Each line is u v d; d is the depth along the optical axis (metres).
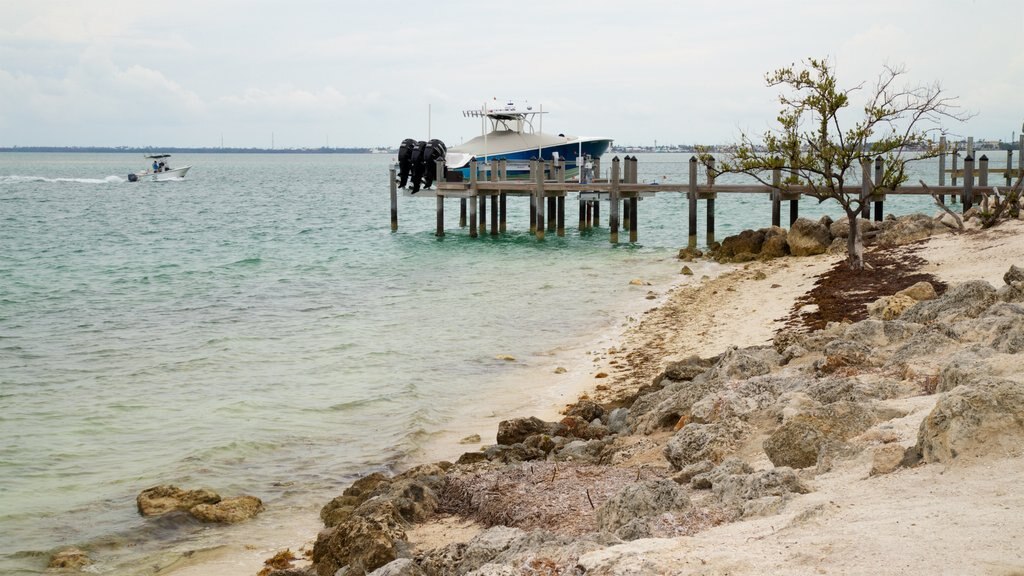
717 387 12.69
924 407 9.95
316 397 17.78
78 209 76.69
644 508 8.17
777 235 34.38
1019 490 6.93
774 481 8.09
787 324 21.17
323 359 20.84
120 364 20.55
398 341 22.58
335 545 9.94
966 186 34.62
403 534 10.02
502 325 24.28
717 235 47.81
